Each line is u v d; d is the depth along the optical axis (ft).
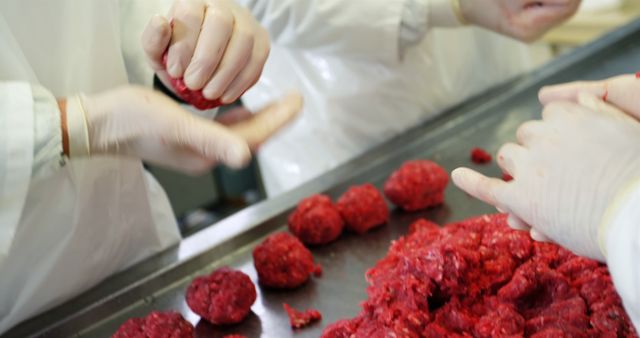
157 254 3.36
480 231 2.87
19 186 2.49
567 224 2.00
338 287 3.16
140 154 2.65
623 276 1.77
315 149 5.14
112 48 3.33
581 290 2.55
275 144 5.32
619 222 1.82
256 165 6.91
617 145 1.99
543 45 6.67
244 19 2.74
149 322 2.76
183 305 3.12
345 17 4.17
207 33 2.57
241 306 2.94
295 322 2.90
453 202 3.77
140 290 3.18
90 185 3.20
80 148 2.55
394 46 4.29
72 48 3.19
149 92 2.57
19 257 3.10
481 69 5.53
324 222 3.45
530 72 5.30
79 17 3.20
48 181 3.04
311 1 4.17
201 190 7.64
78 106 2.55
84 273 3.29
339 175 4.04
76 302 3.10
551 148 2.09
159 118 2.45
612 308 2.39
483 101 4.85
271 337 2.86
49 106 2.52
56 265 3.17
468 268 2.59
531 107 4.78
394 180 3.75
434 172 3.72
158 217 3.70
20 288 3.18
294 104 2.78
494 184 2.21
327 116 5.01
